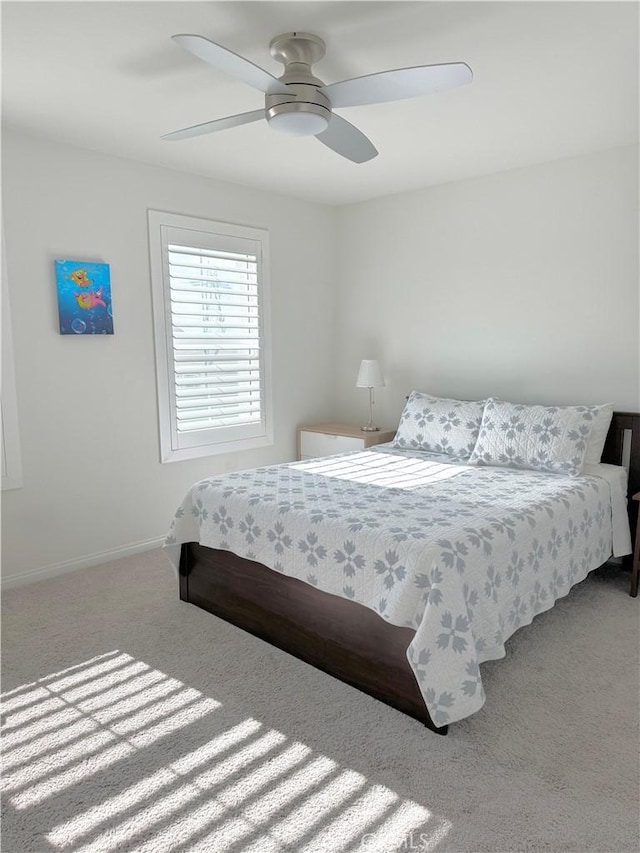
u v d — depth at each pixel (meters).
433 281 4.48
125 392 3.79
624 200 3.51
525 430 3.54
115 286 3.68
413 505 2.69
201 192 4.09
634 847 1.58
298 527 2.52
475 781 1.83
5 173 3.16
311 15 2.04
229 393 4.39
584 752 1.95
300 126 2.22
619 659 2.54
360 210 4.90
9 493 3.31
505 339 4.12
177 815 1.71
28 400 3.34
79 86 2.61
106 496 3.75
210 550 3.00
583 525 2.98
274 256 4.64
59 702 2.26
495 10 2.02
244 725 2.12
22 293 3.27
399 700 2.19
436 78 1.95
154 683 2.39
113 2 1.94
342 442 4.62
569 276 3.78
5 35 2.16
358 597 2.28
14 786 1.83
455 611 2.04
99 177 3.55
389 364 4.85
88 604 3.13
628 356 3.59
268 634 2.72
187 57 2.34
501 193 4.04
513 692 2.29
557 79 2.56
